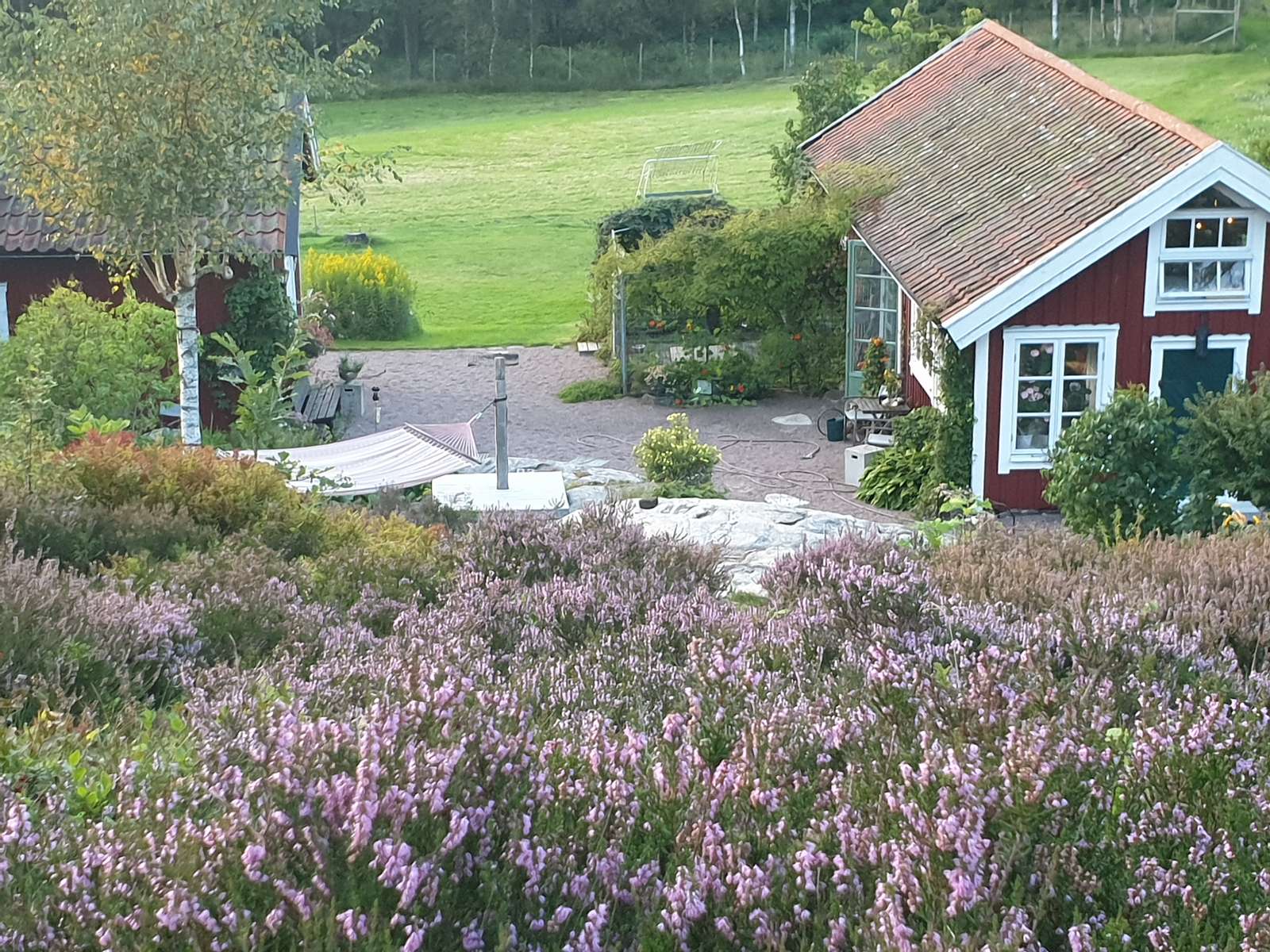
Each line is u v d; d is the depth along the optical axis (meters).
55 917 3.27
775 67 81.88
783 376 26.78
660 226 35.53
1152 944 3.23
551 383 28.31
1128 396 14.77
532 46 84.25
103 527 9.86
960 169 23.55
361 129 72.38
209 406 22.64
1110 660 6.09
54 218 17.98
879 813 3.74
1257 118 50.78
